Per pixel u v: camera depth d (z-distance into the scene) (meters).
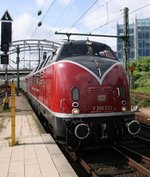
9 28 15.02
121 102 9.87
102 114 9.57
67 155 10.26
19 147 9.93
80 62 9.86
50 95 10.59
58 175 7.04
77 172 8.65
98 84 9.66
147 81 46.12
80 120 9.34
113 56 11.02
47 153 9.07
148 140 11.87
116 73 10.00
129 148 11.22
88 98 9.55
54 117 9.82
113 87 9.80
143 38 95.31
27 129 13.70
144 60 56.25
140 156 9.59
